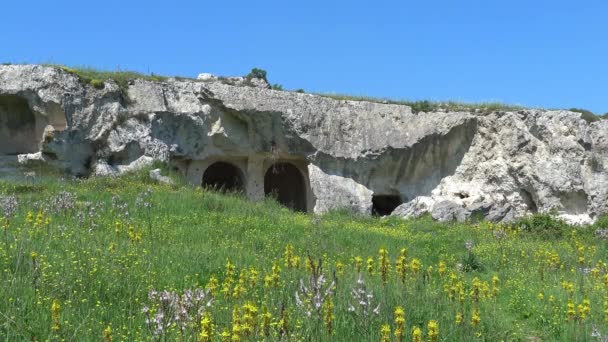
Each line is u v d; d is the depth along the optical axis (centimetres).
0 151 2788
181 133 2944
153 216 1944
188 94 2984
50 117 2703
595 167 3177
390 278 1219
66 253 1212
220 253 1480
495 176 3222
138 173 2680
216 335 783
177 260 1323
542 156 3175
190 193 2425
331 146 3119
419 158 3259
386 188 3269
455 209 2970
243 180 3138
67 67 2898
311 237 1919
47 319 848
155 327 788
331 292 891
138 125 2831
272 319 846
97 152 2747
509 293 1376
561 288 1380
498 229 2475
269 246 1683
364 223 2705
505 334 1041
